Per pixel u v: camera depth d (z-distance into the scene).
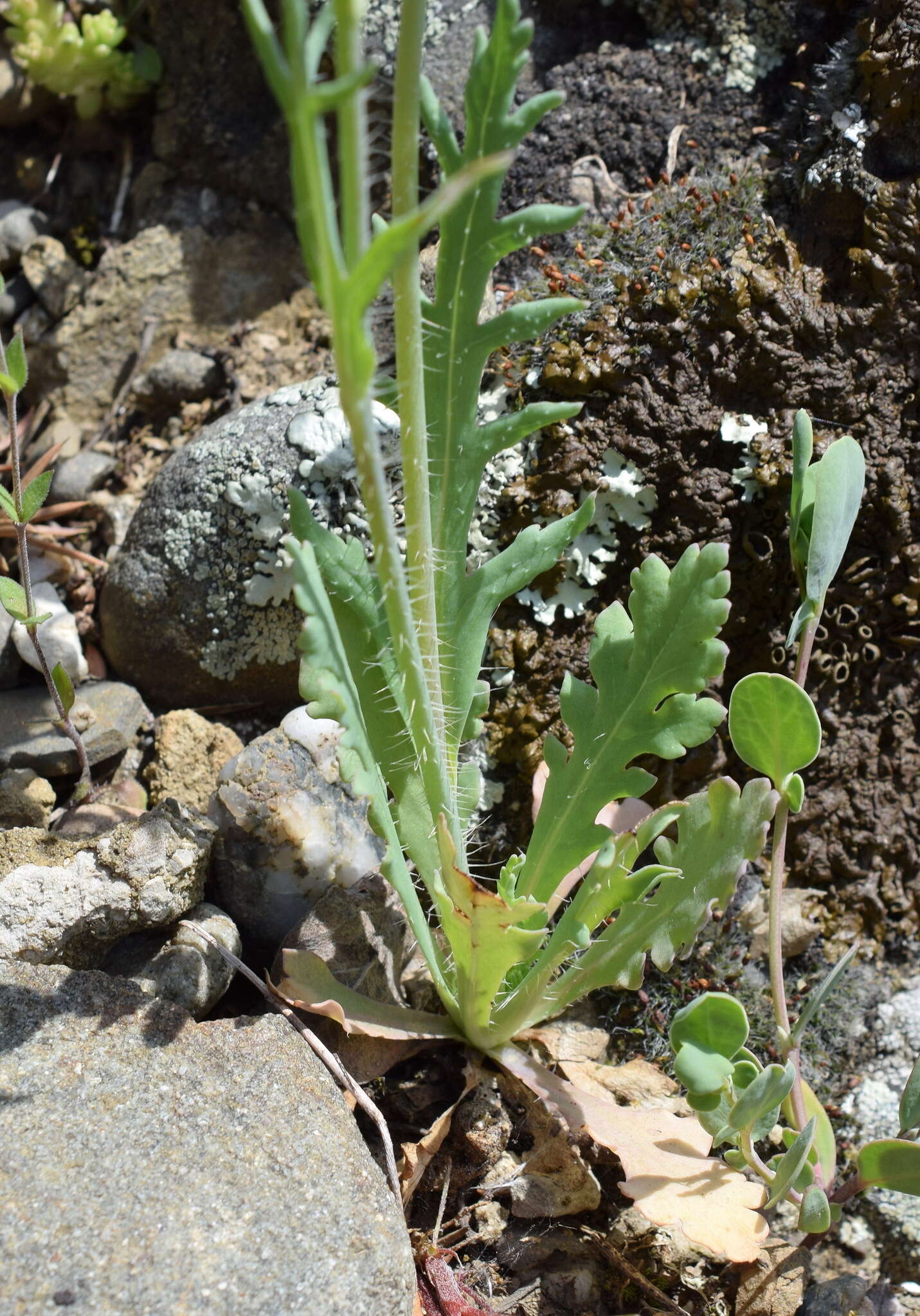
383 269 0.21
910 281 0.33
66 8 0.40
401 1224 0.26
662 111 0.36
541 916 0.29
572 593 0.33
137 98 0.40
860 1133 0.32
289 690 0.34
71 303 0.39
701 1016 0.26
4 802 0.32
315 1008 0.28
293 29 0.21
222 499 0.33
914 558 0.33
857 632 0.33
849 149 0.33
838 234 0.34
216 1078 0.27
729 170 0.35
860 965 0.33
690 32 0.37
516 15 0.25
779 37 0.36
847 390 0.33
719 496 0.33
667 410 0.33
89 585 0.36
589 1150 0.30
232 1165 0.26
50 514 0.36
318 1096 0.27
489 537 0.33
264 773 0.31
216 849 0.31
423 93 0.26
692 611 0.27
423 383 0.26
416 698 0.27
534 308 0.26
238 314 0.39
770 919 0.29
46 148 0.41
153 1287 0.25
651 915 0.28
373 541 0.25
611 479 0.33
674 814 0.28
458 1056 0.30
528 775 0.33
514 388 0.33
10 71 0.41
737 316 0.33
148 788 0.33
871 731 0.34
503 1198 0.29
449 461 0.27
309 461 0.33
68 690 0.31
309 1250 0.25
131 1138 0.26
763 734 0.28
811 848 0.34
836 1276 0.30
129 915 0.29
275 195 0.40
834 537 0.28
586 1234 0.29
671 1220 0.27
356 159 0.22
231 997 0.31
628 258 0.34
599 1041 0.31
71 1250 0.25
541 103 0.25
